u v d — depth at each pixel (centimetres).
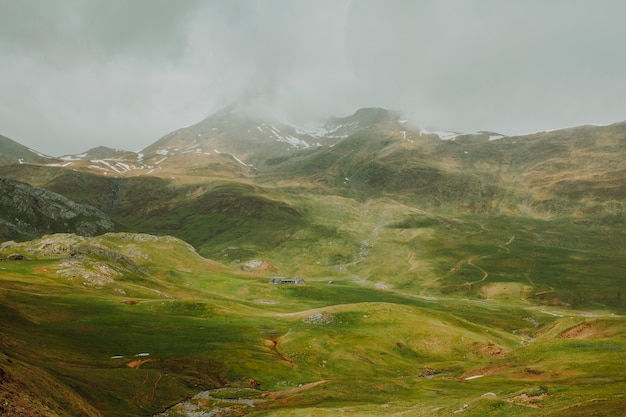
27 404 4209
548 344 8731
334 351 10244
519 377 7275
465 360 10775
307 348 10212
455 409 4656
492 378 7494
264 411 6112
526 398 4825
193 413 6406
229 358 9131
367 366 9550
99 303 12581
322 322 12725
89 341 9338
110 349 9062
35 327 9500
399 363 9956
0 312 9525
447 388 6994
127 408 6169
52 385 5256
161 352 9225
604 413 3644
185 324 11700
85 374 6850
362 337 11256
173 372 8256
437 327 12494
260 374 8450
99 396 6181
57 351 8112
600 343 8269
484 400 4609
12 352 6494
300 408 5991
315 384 7662
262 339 10950
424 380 7875
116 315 11619
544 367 7438
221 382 8106
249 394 7388
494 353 11094
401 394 6675
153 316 12119
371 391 6931
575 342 8638
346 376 8894
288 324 12750
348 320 12800
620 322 11156
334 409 5684
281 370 8750
